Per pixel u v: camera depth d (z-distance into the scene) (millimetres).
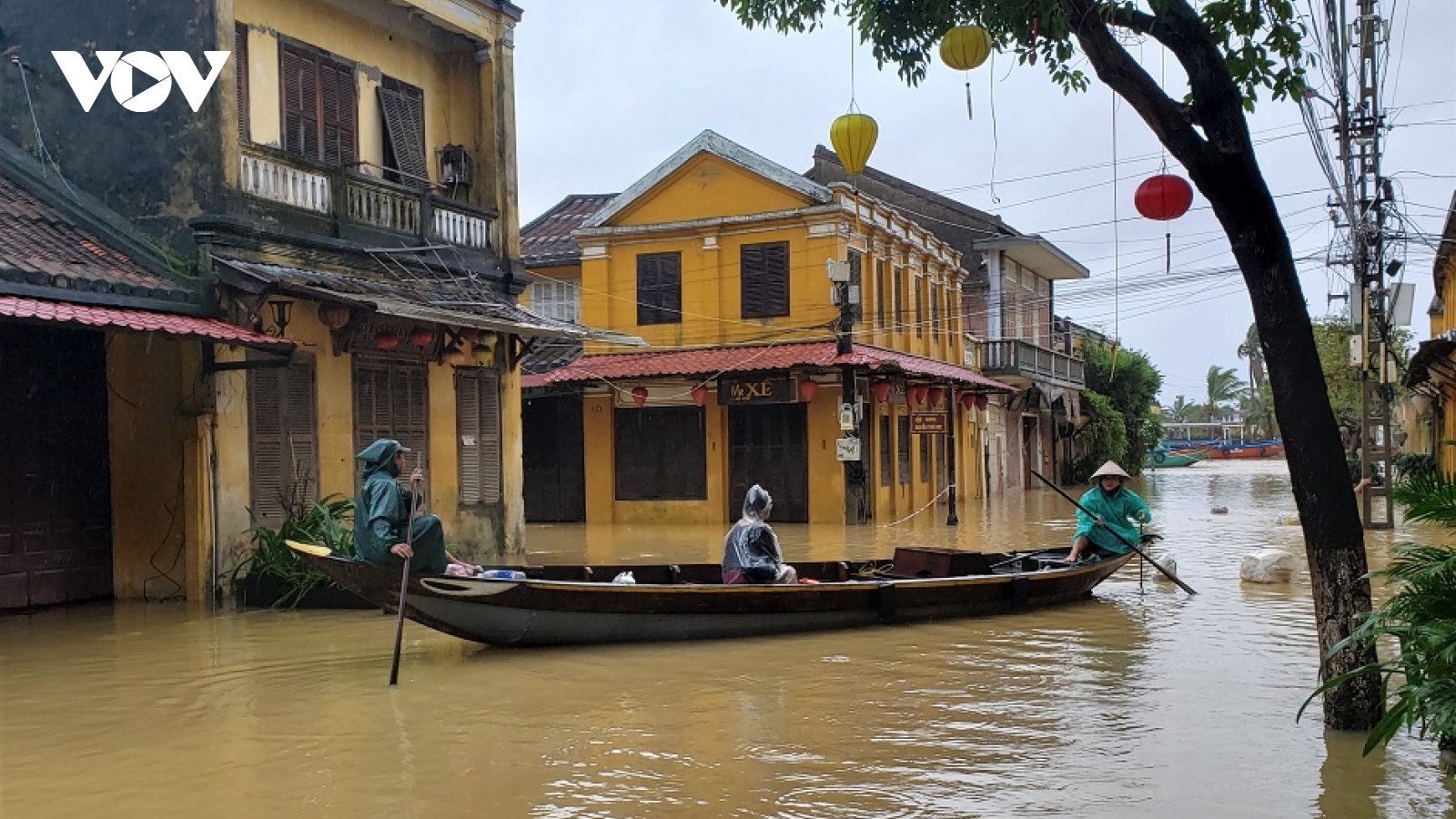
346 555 12562
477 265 17359
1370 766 6797
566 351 26594
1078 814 6113
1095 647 10617
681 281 25562
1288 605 13000
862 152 7914
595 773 6855
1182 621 12039
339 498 14594
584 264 26281
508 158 18078
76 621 12109
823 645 10719
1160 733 7637
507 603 10000
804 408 24844
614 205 26047
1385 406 21281
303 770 6934
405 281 15555
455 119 17984
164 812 6223
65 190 13531
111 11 13516
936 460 30688
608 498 26000
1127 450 48281
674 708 8406
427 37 17516
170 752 7320
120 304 11781
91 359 13461
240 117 14188
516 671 9641
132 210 13344
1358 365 22141
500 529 17812
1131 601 13477
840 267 23219
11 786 6656
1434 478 6188
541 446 26781
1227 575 15648
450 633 10008
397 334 15391
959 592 12125
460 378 17109
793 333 24594
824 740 7543
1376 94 18922
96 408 13492
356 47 16172
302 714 8234
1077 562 13797
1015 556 14648
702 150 25359
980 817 6070
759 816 6102
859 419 24375
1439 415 29922
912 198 35969
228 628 11688
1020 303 38250
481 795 6453
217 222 12914
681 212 25625
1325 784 6508
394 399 15758
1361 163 19703
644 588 10547
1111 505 14070
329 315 13695
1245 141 7008
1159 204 7383
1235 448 77188
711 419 25375
